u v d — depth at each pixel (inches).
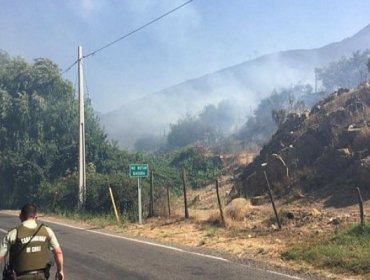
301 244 470.9
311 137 855.1
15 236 207.6
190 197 1175.6
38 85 1775.3
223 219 650.2
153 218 801.6
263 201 775.7
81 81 1128.8
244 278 349.7
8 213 1156.5
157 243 541.0
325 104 1003.9
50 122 1663.4
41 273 207.0
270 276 355.3
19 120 1646.2
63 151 1534.2
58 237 625.3
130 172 761.0
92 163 1462.8
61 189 1232.2
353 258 394.0
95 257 453.7
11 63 1835.6
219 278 351.3
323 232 518.3
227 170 1470.2
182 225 693.9
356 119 837.8
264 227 594.2
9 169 1537.9
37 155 1531.7
